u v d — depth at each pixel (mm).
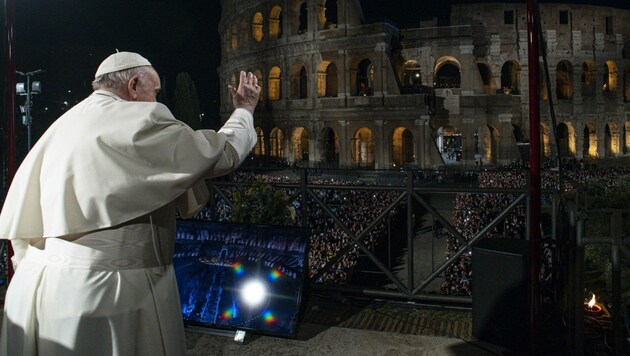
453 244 19516
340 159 58625
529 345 5652
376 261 7316
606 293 11836
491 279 5863
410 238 7176
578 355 4820
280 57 64688
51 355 2652
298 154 64875
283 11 64062
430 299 7109
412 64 67438
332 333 6094
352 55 57500
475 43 62375
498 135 57125
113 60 3100
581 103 65125
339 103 58219
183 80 67125
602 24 66312
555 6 64688
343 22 58000
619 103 67875
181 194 2990
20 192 2910
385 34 55438
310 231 6238
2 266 7887
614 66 67812
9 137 5395
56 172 2770
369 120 56469
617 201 13859
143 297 2797
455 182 49062
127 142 2732
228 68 75125
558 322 6414
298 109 62406
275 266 6164
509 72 72375
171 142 2797
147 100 3168
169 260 3051
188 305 6230
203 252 6395
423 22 60125
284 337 5918
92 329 2641
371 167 58750
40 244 2963
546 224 22781
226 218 11961
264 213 7168
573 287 5086
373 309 7020
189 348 5766
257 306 6055
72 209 2715
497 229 20281
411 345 5824
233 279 6211
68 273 2697
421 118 53656
